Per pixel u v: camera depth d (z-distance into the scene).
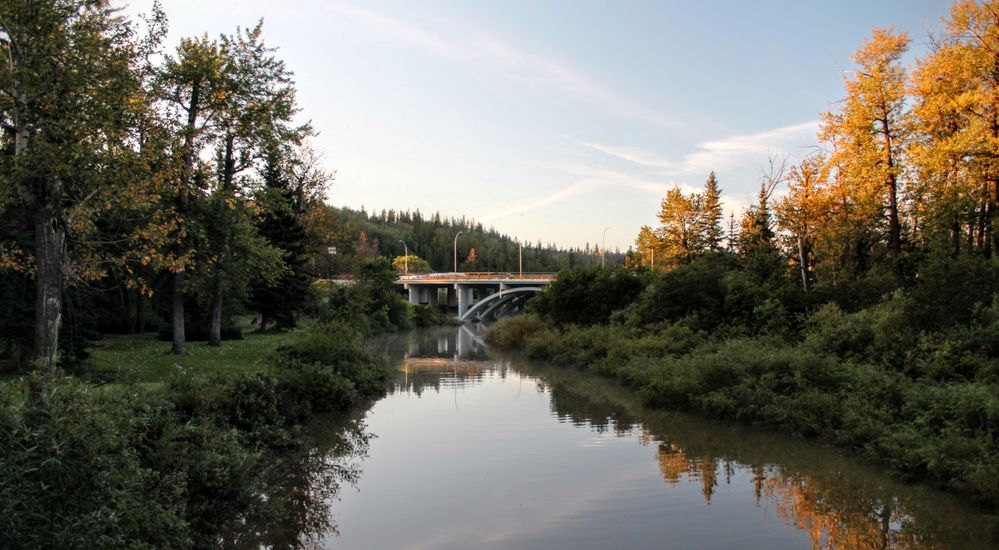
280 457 13.31
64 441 6.12
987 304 14.91
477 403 20.02
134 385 10.62
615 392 21.89
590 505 10.16
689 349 23.17
